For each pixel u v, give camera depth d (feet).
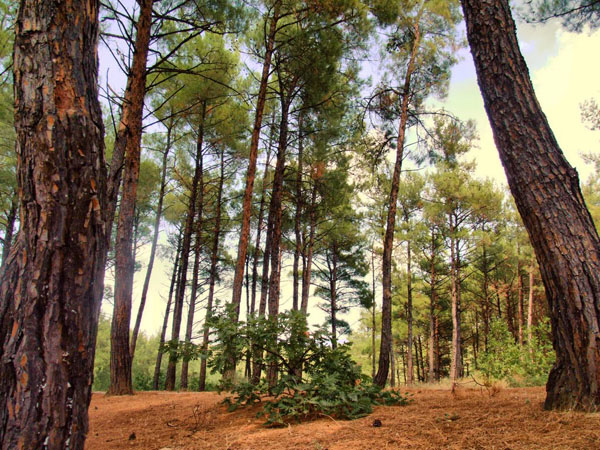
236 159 53.42
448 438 8.67
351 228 58.75
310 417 12.54
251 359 14.90
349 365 14.80
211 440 10.91
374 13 32.65
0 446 5.24
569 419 8.66
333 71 35.94
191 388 59.67
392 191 30.17
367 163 41.11
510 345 30.30
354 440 9.39
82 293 5.97
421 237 66.74
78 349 5.82
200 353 14.10
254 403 14.99
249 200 30.96
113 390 23.80
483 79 12.29
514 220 66.28
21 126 6.14
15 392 5.40
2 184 41.83
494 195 56.65
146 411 16.49
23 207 5.98
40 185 5.94
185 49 40.81
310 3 31.22
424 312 82.89
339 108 39.68
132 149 24.36
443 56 33.99
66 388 5.61
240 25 32.73
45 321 5.63
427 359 114.83
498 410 10.69
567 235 10.21
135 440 11.73
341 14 31.83
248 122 49.67
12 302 5.69
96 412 17.56
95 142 6.44
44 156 5.98
